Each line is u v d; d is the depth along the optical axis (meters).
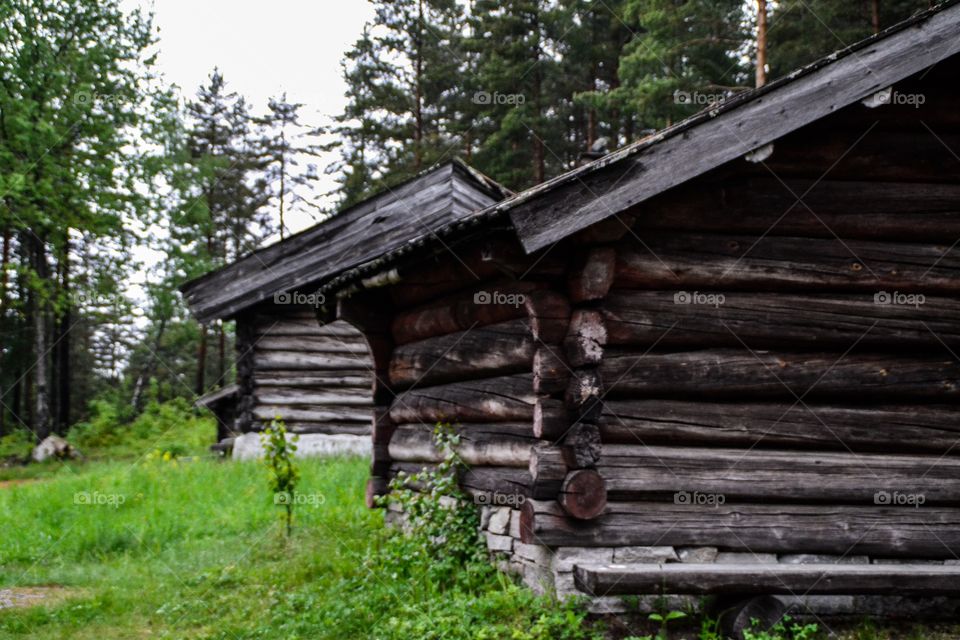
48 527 10.07
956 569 5.71
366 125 28.02
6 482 17.77
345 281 8.53
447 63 27.52
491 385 6.96
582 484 5.75
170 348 42.53
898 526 6.12
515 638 5.38
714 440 6.04
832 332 6.18
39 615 6.78
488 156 24.84
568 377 5.94
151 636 6.34
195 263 28.52
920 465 6.20
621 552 5.84
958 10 5.95
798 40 19.61
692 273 6.05
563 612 5.63
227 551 8.94
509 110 24.03
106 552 9.23
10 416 32.31
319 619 6.32
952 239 6.37
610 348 5.98
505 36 24.38
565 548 5.80
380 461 9.31
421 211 15.56
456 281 7.52
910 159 6.32
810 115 5.88
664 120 19.84
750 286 6.14
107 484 12.25
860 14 19.09
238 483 12.53
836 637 5.79
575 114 26.44
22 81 21.98
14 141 21.75
